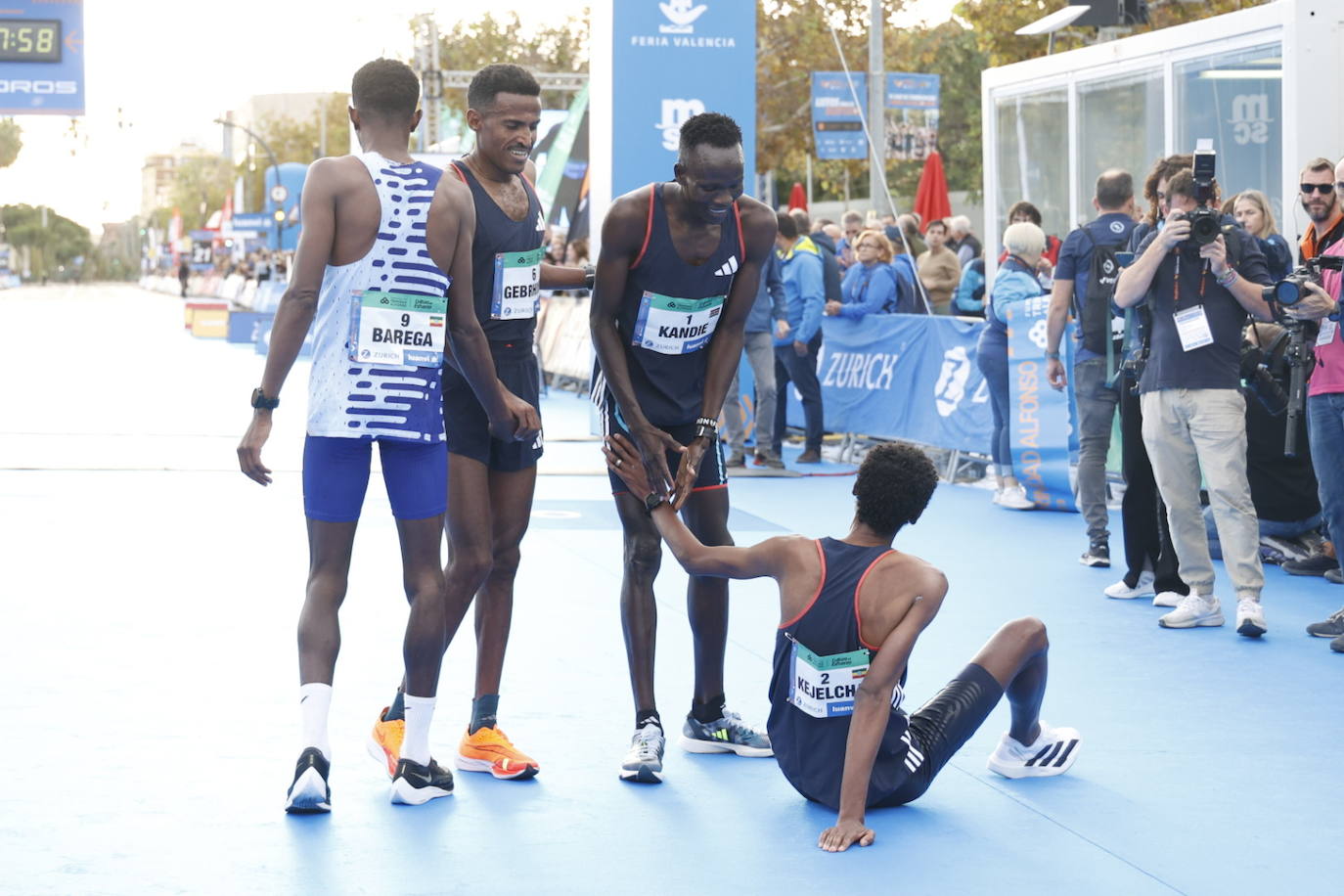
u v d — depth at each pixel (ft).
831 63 99.25
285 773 13.44
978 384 33.60
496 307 13.64
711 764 14.12
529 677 17.08
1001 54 80.12
